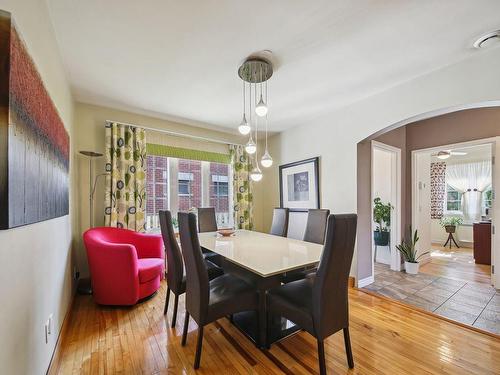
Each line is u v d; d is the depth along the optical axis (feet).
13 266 3.02
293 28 5.61
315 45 6.23
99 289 7.79
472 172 18.80
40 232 4.19
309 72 7.58
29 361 3.63
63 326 6.19
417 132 12.60
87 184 10.00
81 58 6.75
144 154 11.09
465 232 18.43
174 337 6.28
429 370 5.07
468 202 18.86
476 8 4.97
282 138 14.25
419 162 13.12
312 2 4.85
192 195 13.25
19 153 2.93
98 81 8.10
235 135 14.71
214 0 4.78
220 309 5.41
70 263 7.84
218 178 14.28
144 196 10.98
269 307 5.77
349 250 4.97
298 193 12.96
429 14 5.15
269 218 15.35
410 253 11.73
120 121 10.82
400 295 9.07
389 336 6.32
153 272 8.56
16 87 2.83
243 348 5.83
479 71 6.60
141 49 6.39
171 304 8.23
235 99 9.63
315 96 9.37
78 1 4.76
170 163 12.48
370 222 10.51
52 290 5.07
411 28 5.60
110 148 10.12
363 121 9.66
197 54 6.63
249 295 5.82
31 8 3.86
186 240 5.59
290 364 5.26
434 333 6.47
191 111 10.93
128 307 7.97
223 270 8.46
